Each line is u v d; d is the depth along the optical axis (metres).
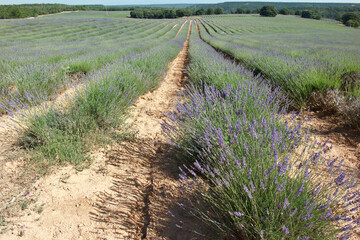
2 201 2.21
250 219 1.68
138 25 54.78
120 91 4.43
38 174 2.62
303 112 4.46
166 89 6.85
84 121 3.38
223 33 43.88
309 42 23.45
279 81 5.46
